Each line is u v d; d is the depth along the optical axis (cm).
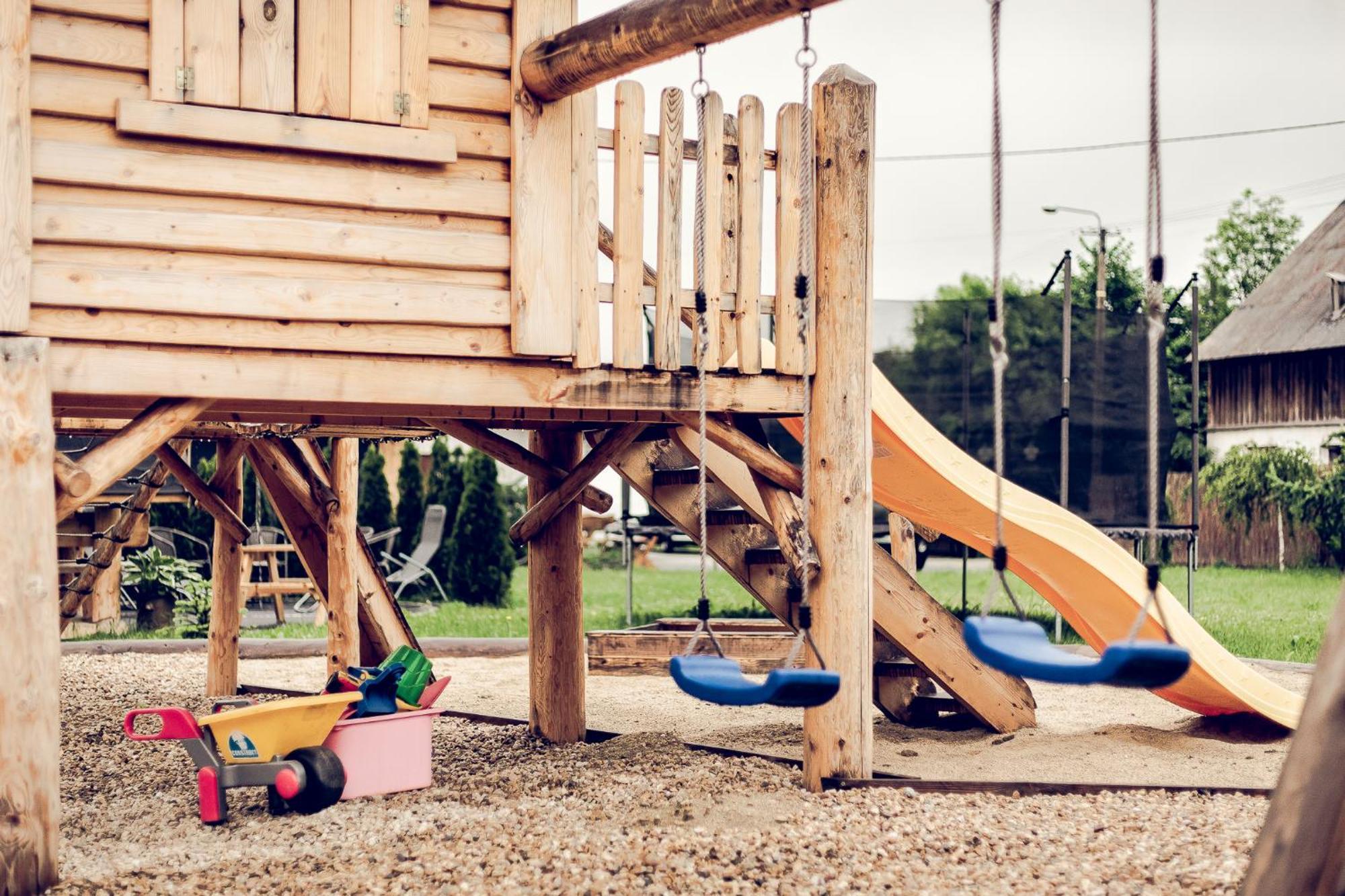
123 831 646
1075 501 1608
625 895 508
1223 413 4050
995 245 486
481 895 511
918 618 853
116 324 559
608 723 951
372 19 613
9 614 520
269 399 592
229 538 1120
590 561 3294
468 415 740
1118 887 506
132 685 1173
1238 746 840
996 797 668
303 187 598
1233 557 3281
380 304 607
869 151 690
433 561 2227
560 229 646
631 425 812
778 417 752
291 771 660
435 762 823
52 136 555
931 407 1806
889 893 506
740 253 688
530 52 635
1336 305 3806
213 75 580
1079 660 418
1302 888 392
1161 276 454
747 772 733
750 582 846
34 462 530
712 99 679
